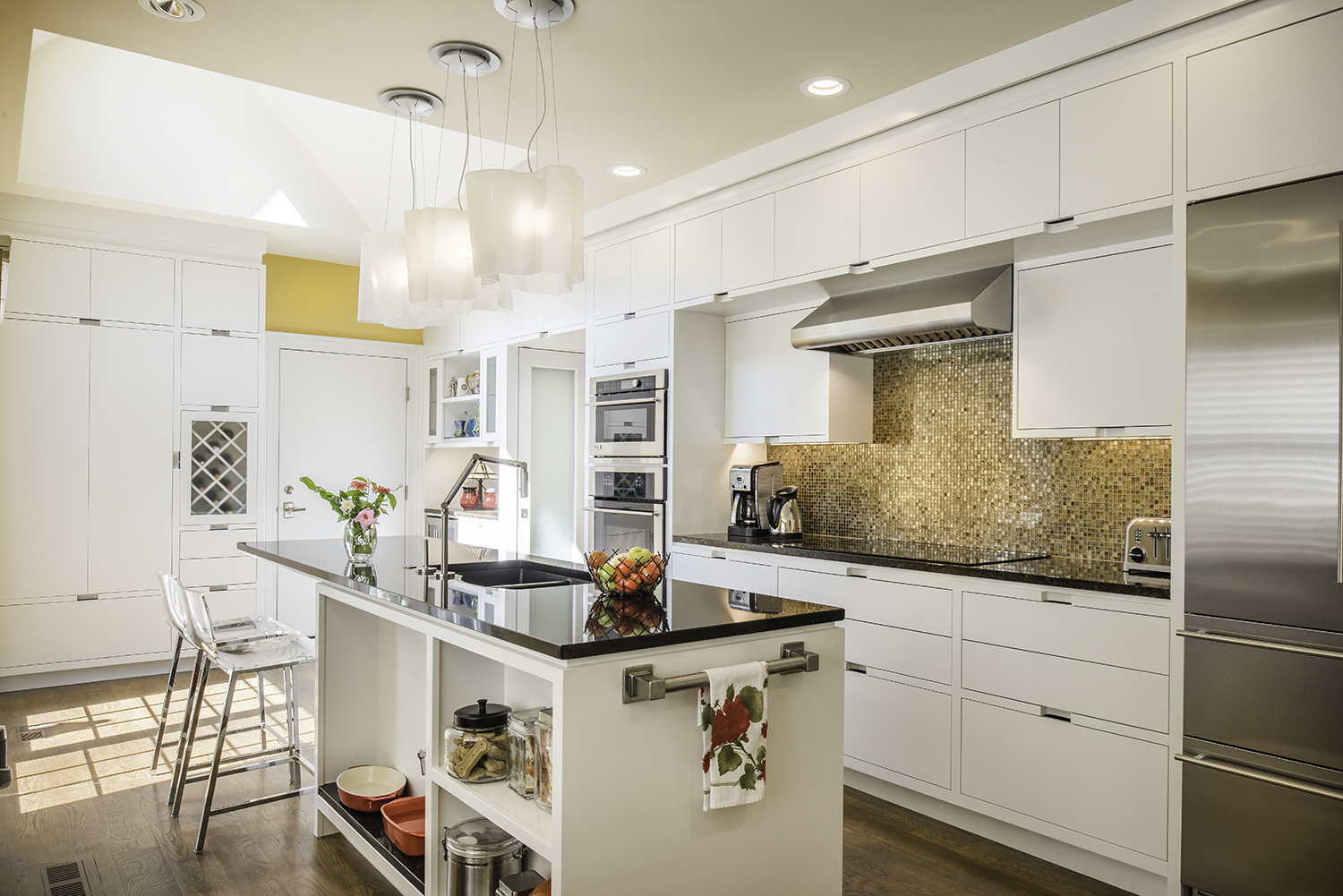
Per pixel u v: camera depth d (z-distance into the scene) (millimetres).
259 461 6012
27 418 5000
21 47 2973
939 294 3332
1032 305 3148
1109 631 2631
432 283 2803
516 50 2984
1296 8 2283
